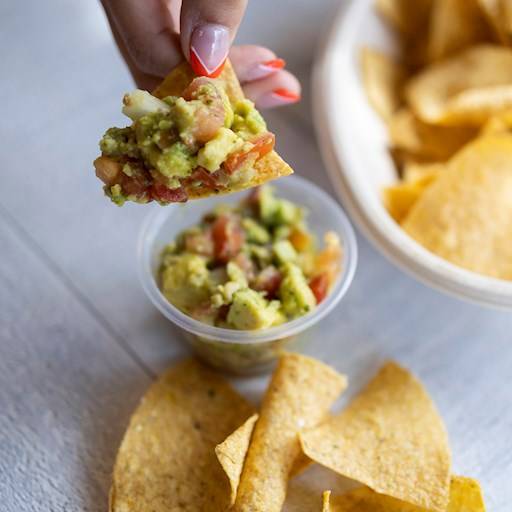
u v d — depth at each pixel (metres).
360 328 0.41
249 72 0.37
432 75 0.46
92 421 0.38
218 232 0.39
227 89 0.33
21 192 0.45
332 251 0.39
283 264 0.38
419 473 0.35
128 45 0.36
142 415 0.37
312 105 0.48
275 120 0.48
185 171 0.31
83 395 0.39
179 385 0.38
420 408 0.37
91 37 0.53
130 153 0.32
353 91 0.45
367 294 0.41
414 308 0.41
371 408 0.37
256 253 0.38
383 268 0.42
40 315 0.41
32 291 0.42
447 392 0.39
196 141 0.31
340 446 0.36
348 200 0.41
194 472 0.36
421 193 0.42
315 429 0.36
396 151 0.45
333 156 0.42
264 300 0.37
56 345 0.40
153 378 0.39
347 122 0.43
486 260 0.40
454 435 0.38
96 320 0.41
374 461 0.35
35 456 0.37
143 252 0.39
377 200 0.41
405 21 0.49
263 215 0.40
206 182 0.32
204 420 0.37
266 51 0.37
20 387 0.39
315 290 0.38
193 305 0.37
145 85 0.38
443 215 0.40
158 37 0.35
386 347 0.40
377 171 0.44
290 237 0.40
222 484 0.35
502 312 0.41
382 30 0.48
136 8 0.35
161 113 0.31
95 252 0.43
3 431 0.38
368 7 0.47
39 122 0.48
